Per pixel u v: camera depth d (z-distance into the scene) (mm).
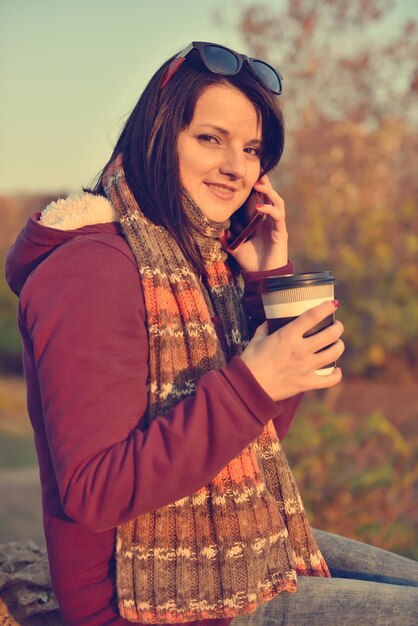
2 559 2527
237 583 1490
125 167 1700
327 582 1602
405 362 9172
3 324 11703
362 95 9914
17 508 4754
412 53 9773
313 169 9641
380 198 9711
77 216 1608
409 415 7402
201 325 1553
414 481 4320
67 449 1358
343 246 9312
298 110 9938
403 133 9797
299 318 1438
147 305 1498
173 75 1696
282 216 2006
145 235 1571
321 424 4902
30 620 2182
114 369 1402
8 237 14570
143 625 1516
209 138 1693
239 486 1513
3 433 7543
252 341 1503
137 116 1707
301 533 1715
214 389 1390
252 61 1737
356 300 9188
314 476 4344
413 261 9117
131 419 1400
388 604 1525
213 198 1729
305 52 9984
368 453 4590
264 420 1397
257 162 1815
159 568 1486
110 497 1340
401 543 3891
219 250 1791
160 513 1487
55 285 1460
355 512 4066
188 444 1357
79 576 1545
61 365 1388
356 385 9016
